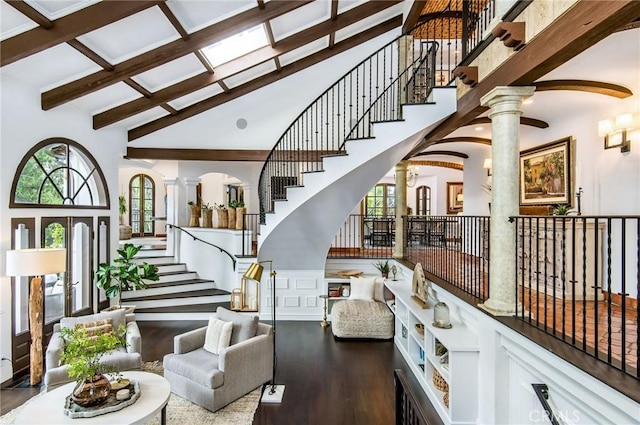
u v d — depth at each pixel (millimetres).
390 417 3406
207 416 3373
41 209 4527
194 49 4605
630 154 3732
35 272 3703
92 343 2752
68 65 4250
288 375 4293
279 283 6637
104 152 5922
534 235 4648
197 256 7918
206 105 6742
